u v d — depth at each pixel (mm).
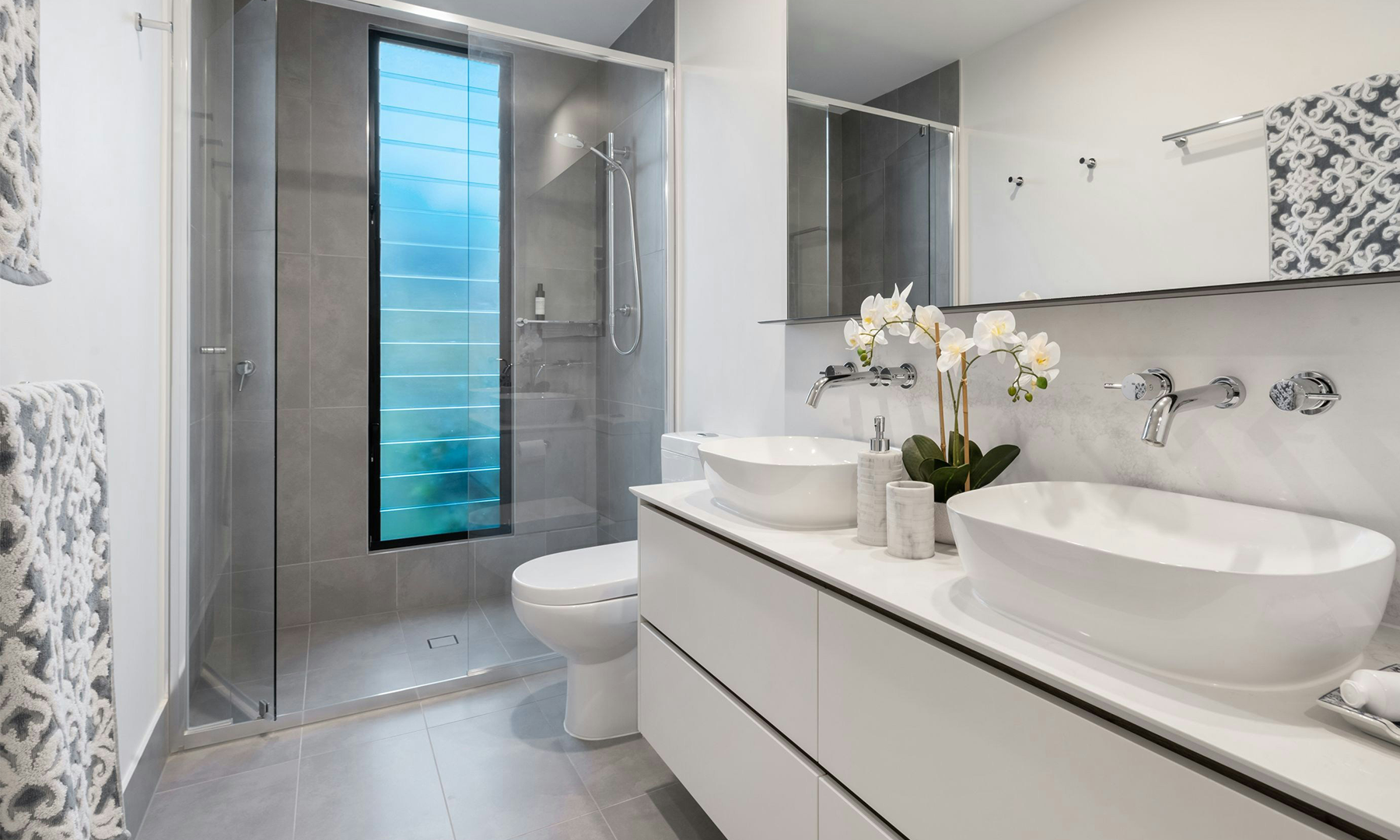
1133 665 779
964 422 1430
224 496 2086
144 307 1814
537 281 2514
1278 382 970
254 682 2072
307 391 2922
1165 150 1114
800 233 1967
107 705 974
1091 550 755
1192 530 1044
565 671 2578
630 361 2676
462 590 3209
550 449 2555
